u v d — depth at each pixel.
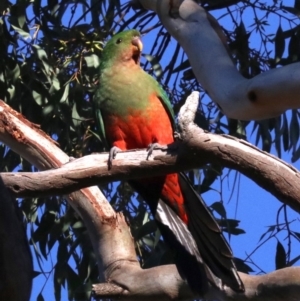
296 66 8.18
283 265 10.79
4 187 5.79
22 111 11.48
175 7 9.80
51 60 11.36
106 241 9.30
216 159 7.28
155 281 8.57
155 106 9.69
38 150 9.41
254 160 7.12
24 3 11.09
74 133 11.72
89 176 7.59
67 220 11.46
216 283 8.05
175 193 8.63
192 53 9.41
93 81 11.26
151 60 11.35
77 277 11.41
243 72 11.78
